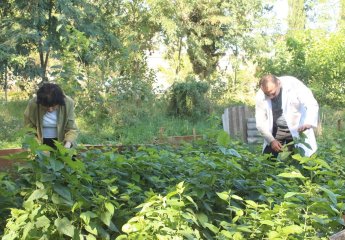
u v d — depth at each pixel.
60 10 15.36
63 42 13.10
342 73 21.55
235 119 12.62
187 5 22.20
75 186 4.16
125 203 4.73
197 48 23.02
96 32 16.03
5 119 12.51
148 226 3.77
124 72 16.11
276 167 5.69
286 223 4.19
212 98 18.55
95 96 14.06
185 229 3.87
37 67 16.02
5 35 15.34
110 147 7.43
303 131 7.24
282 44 22.25
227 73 23.73
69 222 3.93
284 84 7.39
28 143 3.95
